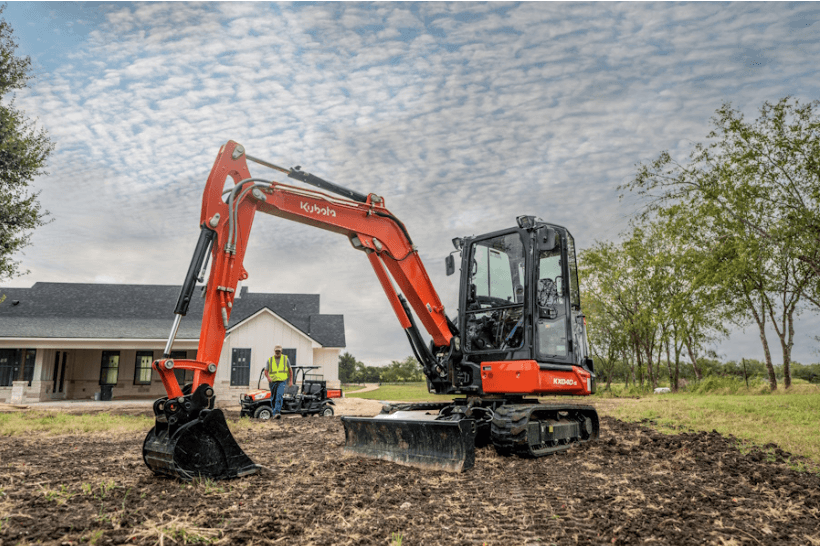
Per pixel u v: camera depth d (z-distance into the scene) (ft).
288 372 41.37
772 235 57.62
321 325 88.63
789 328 84.94
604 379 123.13
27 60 52.11
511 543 11.14
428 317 25.36
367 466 19.42
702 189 60.49
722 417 37.27
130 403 61.57
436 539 11.34
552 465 19.95
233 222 18.83
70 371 72.23
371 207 23.84
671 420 35.73
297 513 12.94
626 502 14.44
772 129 59.16
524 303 23.45
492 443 23.41
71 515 12.37
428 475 17.93
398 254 24.62
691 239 65.10
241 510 13.12
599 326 113.39
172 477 16.66
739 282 65.51
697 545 11.14
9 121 50.90
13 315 74.64
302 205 21.66
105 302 81.00
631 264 105.91
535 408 22.18
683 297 64.54
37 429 30.94
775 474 18.06
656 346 105.91
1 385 66.28
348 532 11.66
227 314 18.47
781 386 87.51
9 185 51.67
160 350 75.15
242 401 40.93
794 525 12.66
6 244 50.44
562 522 12.64
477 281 25.70
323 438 27.96
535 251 23.89
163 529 11.35
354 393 102.68
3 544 10.30
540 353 23.15
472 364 24.36
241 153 19.71
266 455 21.88
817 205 55.98
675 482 16.96
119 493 14.57
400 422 20.48
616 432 30.30
